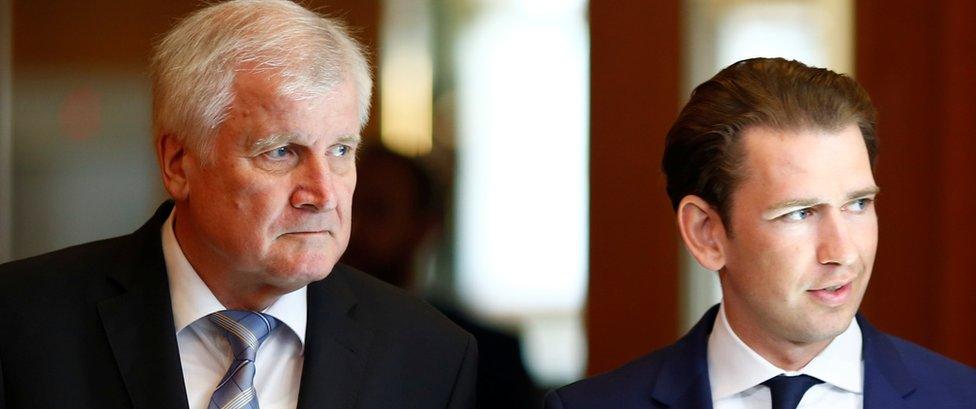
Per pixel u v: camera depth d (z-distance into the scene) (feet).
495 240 40.06
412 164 39.73
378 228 39.73
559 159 40.16
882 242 40.70
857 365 22.70
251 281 22.98
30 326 23.06
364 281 25.70
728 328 23.32
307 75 21.77
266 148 21.76
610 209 40.09
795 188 21.21
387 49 39.81
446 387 24.81
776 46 40.32
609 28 40.01
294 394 23.79
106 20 40.40
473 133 40.01
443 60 39.91
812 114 21.54
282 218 21.99
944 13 40.06
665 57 40.11
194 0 40.24
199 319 23.48
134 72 40.45
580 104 40.14
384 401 24.00
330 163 22.31
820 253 21.22
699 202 22.91
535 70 40.09
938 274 40.45
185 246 23.68
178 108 22.47
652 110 40.19
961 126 40.06
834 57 40.34
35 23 40.34
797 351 22.58
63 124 40.42
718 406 23.27
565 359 40.19
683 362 23.75
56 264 24.06
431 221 39.86
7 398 22.65
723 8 40.11
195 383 23.45
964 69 39.96
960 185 40.11
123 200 40.57
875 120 22.54
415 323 25.14
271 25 22.13
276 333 23.89
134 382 22.76
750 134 21.88
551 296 40.16
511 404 39.96
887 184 40.65
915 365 22.84
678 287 40.24
